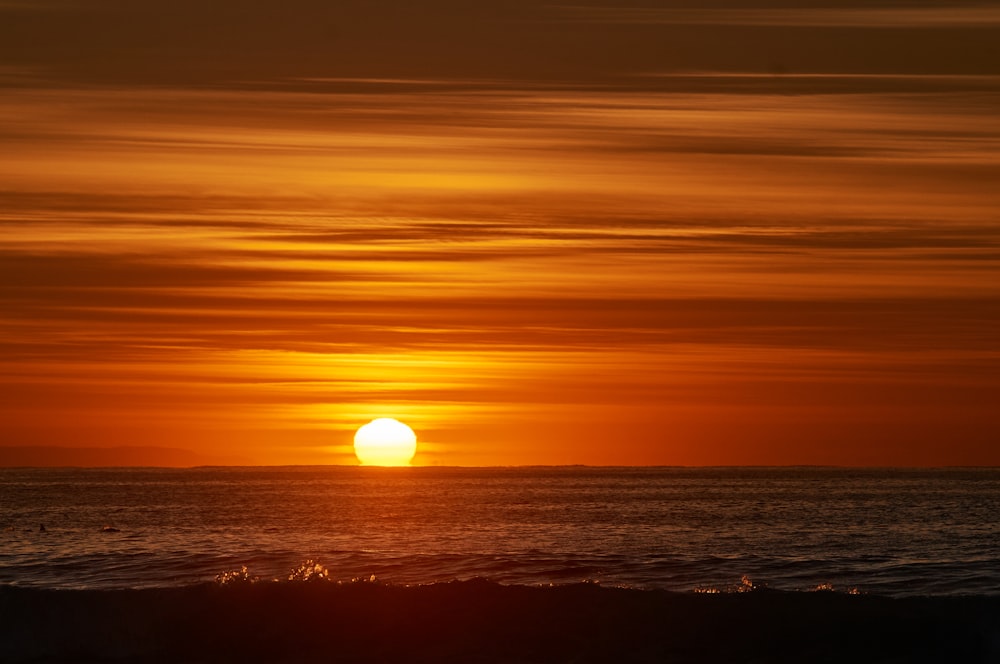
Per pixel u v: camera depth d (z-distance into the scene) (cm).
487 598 7875
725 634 7412
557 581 11725
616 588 8088
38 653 7356
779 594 7938
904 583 11306
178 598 7850
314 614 7725
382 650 7288
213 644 7406
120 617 7662
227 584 8025
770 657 7169
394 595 7938
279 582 8175
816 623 7506
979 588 10781
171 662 7194
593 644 7331
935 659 7100
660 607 7706
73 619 7631
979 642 7281
